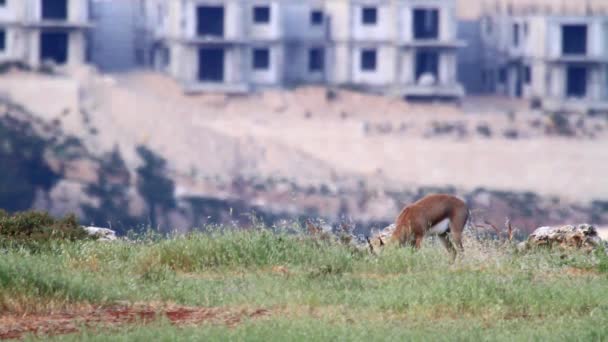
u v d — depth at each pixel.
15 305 56.34
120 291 59.78
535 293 59.34
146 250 69.94
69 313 56.31
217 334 49.94
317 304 57.56
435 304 56.69
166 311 56.59
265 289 60.28
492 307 56.91
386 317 55.06
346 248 70.75
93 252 69.06
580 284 62.91
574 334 51.38
